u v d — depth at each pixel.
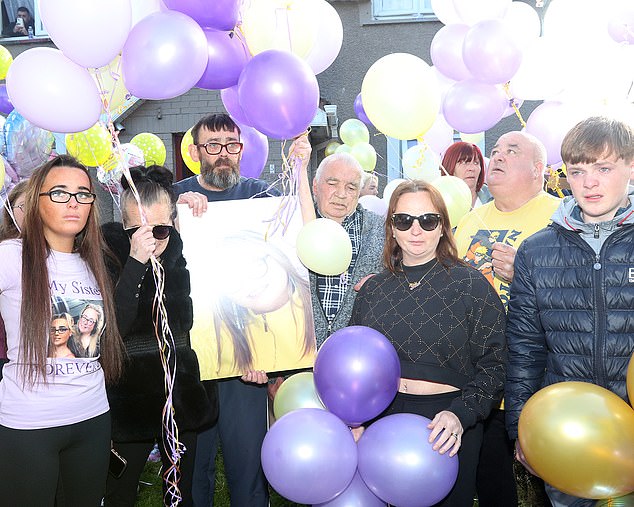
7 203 2.46
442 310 2.35
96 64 2.36
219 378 2.82
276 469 2.14
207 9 2.54
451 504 2.37
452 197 3.17
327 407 2.31
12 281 2.17
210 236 2.79
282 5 2.66
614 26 3.05
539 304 2.24
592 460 1.78
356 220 3.11
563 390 1.93
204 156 3.46
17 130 3.72
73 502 2.30
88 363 2.27
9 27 9.00
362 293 2.60
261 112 2.47
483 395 2.23
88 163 3.75
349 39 9.23
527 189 3.00
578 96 3.36
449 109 3.25
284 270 2.78
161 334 2.58
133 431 2.54
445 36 3.30
